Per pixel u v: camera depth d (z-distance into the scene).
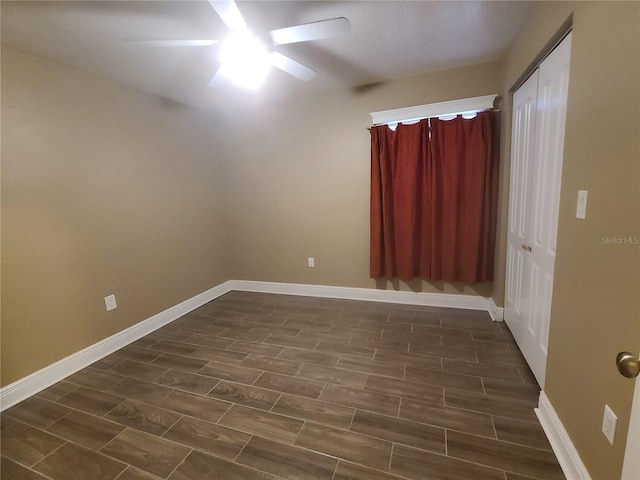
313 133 3.26
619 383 0.94
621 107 0.94
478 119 2.59
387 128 2.88
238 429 1.61
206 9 1.63
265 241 3.74
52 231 2.11
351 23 1.88
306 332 2.69
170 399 1.88
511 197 2.39
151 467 1.41
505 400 1.71
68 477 1.38
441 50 2.29
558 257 1.39
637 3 0.86
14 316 1.92
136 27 1.78
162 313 2.98
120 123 2.56
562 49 1.48
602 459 1.03
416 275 3.10
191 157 3.31
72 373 2.20
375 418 1.63
